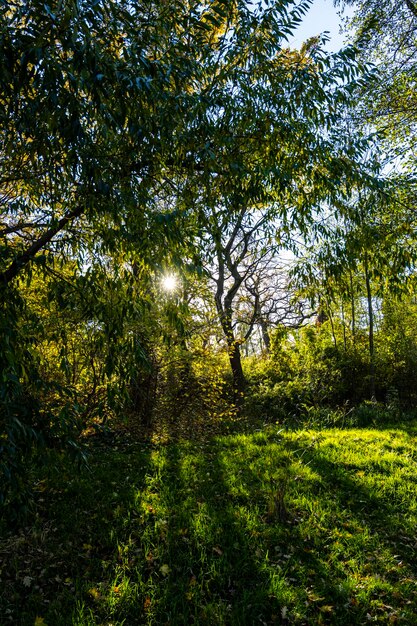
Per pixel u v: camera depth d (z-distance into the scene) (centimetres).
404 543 465
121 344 324
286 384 1361
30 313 301
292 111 373
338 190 405
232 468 667
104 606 361
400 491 578
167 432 912
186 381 962
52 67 218
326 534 475
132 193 307
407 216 456
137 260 338
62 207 344
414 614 357
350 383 1359
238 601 371
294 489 577
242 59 364
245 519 495
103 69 234
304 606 363
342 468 654
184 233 338
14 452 250
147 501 548
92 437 845
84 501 546
